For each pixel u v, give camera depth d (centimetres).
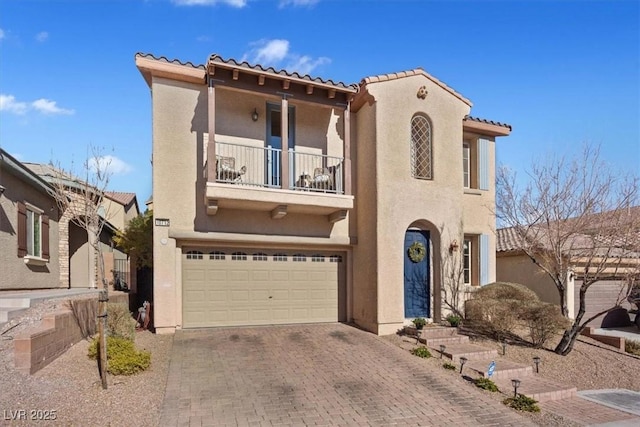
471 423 669
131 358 769
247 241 1229
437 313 1309
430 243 1356
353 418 658
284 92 1212
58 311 819
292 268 1317
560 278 1198
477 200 1538
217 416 636
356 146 1396
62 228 1636
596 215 1158
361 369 888
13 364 651
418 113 1347
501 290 1295
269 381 791
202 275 1210
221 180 1134
